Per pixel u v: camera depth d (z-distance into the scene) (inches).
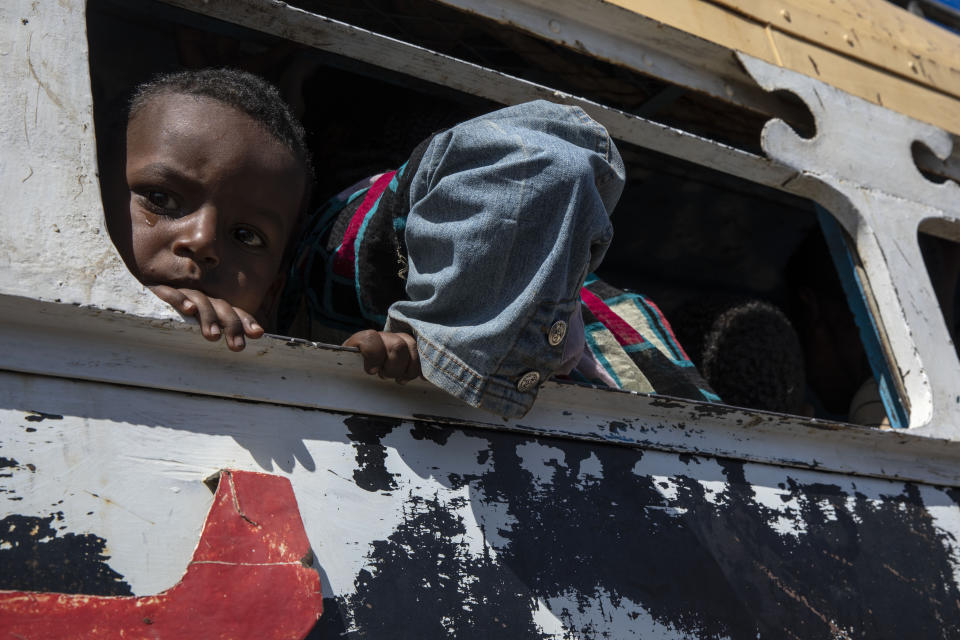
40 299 34.6
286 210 48.4
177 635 32.1
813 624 50.8
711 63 74.6
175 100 46.5
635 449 50.4
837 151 76.0
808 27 82.4
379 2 74.6
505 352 40.9
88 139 39.0
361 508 39.5
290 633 34.3
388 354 41.5
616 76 84.5
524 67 84.9
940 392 68.5
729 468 53.8
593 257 44.8
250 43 74.9
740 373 77.4
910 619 55.4
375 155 71.7
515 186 40.4
